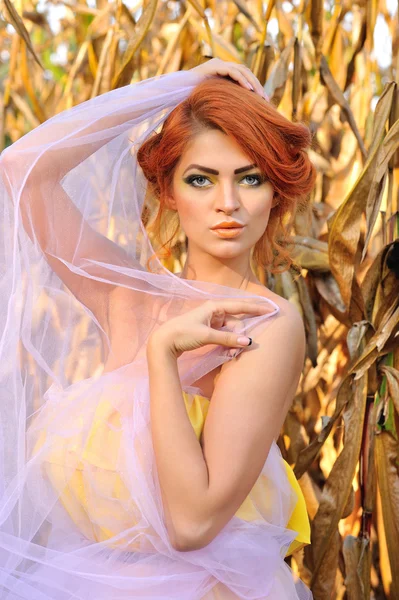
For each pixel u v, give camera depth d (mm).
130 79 1772
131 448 1080
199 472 1018
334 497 1642
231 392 1074
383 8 1991
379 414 1642
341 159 1921
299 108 1891
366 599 1678
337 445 1913
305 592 1422
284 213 1264
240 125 1091
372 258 1873
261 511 1148
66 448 1116
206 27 1747
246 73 1229
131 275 1195
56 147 1191
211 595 1110
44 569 1091
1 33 2939
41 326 1224
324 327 1907
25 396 1180
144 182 1313
